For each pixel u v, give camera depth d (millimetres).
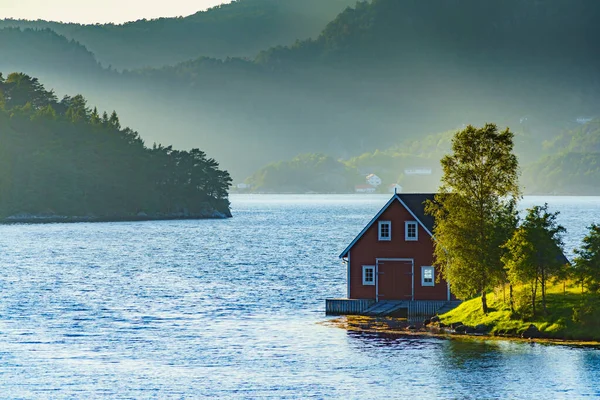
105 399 195625
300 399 195875
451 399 195500
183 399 195875
